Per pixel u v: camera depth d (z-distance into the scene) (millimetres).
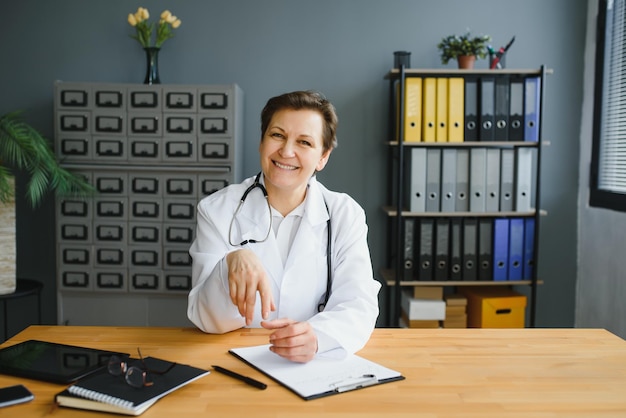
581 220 3467
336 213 1524
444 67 3428
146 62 3447
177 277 3123
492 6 3422
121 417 917
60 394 952
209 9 3434
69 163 3066
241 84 3461
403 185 3434
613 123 3189
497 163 3133
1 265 2861
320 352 1181
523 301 3172
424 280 3166
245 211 1499
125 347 1254
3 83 3449
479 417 929
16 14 3424
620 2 3125
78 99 3043
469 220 3148
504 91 3092
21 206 3473
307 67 3459
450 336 1381
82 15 3430
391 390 1038
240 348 1250
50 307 3527
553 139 3477
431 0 3422
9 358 1138
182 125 3047
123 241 3119
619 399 1011
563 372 1141
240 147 3283
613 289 3109
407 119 3092
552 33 3432
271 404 969
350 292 1399
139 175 3088
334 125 1396
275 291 1473
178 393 1007
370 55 3449
